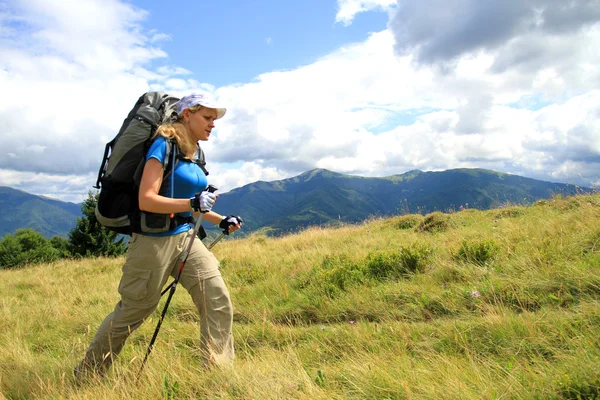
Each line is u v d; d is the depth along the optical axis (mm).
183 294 6895
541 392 2381
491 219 9836
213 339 3395
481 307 4273
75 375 3463
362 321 4605
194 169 3500
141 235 3301
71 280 11094
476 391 2488
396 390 2635
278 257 9562
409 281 5711
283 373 3070
